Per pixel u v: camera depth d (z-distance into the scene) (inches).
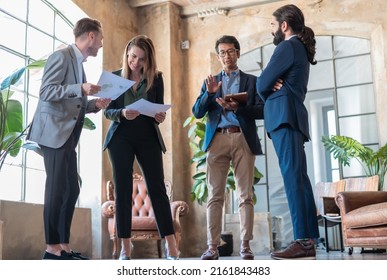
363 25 276.4
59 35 252.4
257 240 245.6
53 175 113.6
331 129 286.5
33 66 177.9
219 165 130.4
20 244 178.4
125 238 117.8
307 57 119.5
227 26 304.0
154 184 122.5
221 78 139.5
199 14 306.7
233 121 130.3
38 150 178.5
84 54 124.0
